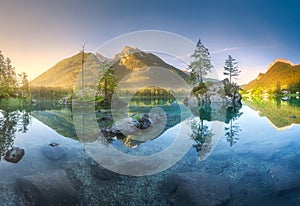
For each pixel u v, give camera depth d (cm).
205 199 353
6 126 1064
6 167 508
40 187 388
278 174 457
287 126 1014
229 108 1934
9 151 587
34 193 379
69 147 659
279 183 418
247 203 352
